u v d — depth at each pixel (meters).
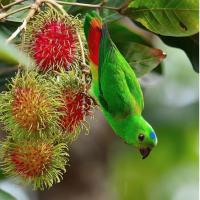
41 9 7.92
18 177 7.66
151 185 17.02
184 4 8.12
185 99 15.91
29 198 13.23
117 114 8.59
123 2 8.65
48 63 7.54
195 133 16.08
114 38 9.47
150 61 8.78
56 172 7.67
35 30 7.55
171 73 16.02
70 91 7.51
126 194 16.89
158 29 8.39
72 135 7.64
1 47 4.91
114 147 16.27
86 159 13.20
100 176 13.27
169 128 15.81
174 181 17.17
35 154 7.54
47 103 7.35
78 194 13.09
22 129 7.41
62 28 7.56
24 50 7.52
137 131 8.75
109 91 8.27
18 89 7.41
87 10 8.54
